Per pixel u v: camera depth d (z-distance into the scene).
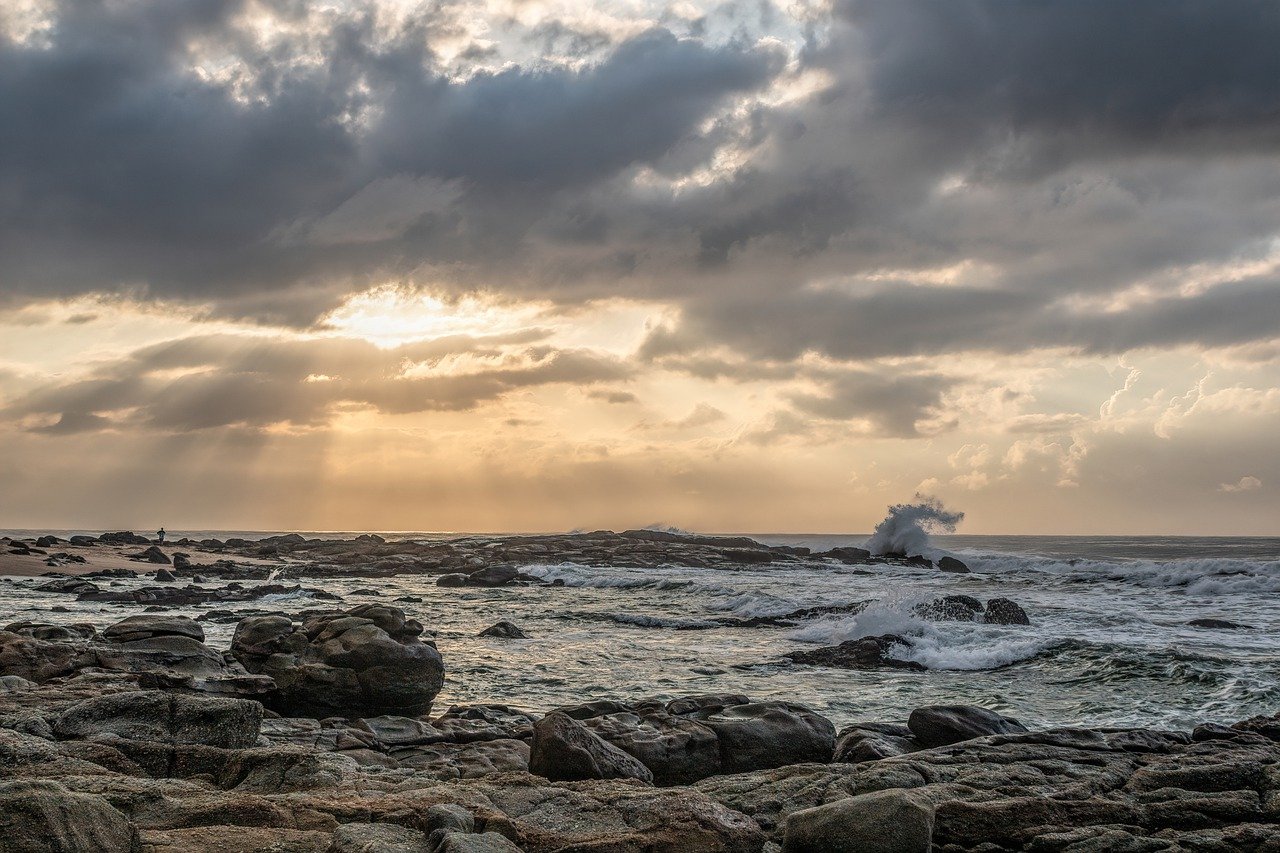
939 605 31.73
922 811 7.23
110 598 38.66
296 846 6.32
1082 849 7.80
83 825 5.55
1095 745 11.32
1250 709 18.09
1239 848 7.66
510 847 6.42
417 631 18.70
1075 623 30.16
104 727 9.75
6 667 14.68
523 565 64.06
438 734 13.52
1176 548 120.12
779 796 9.48
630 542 79.56
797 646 28.23
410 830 6.63
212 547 92.25
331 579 59.94
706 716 13.85
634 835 7.30
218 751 8.99
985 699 19.50
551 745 10.69
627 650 27.22
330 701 15.73
